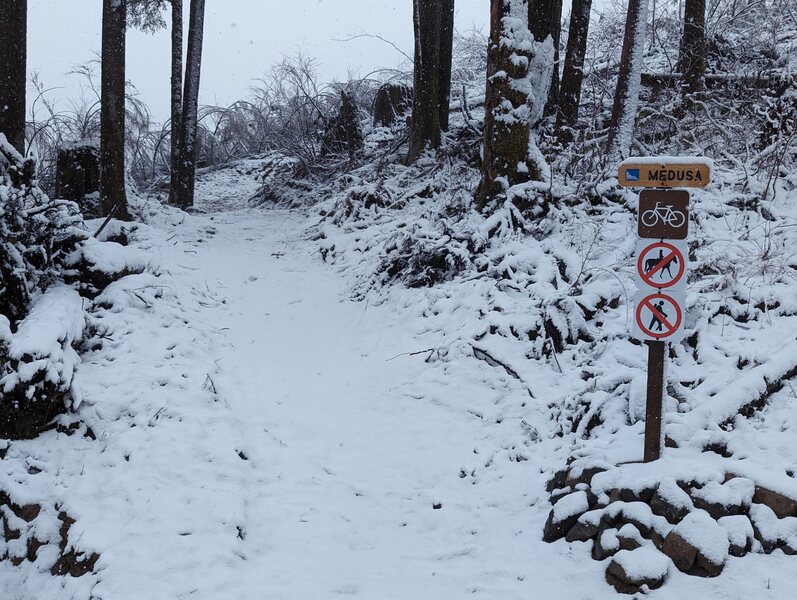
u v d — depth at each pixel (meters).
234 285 11.29
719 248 8.30
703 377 6.36
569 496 5.00
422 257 10.07
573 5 13.05
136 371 7.61
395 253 10.70
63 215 8.73
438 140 15.93
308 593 4.81
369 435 6.94
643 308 4.89
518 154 10.51
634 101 11.16
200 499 5.76
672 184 4.76
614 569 4.41
